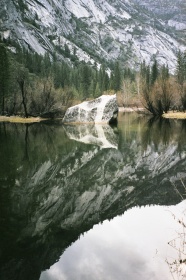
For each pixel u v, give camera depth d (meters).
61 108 50.38
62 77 108.06
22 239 6.92
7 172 12.89
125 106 82.06
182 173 13.05
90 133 28.12
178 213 8.48
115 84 107.88
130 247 6.53
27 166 14.01
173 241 6.70
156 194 10.31
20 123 41.97
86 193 10.43
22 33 166.88
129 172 13.30
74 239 6.96
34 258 6.09
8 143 21.78
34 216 8.27
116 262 5.89
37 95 48.75
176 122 37.38
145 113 57.03
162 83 48.44
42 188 10.80
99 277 5.31
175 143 20.47
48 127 35.47
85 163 14.88
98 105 40.03
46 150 18.50
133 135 25.69
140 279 5.21
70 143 21.56
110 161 15.34
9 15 166.25
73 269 5.67
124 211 8.80
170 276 5.29
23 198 9.70
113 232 7.36
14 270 5.68
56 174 12.75
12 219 8.05
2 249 6.50
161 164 14.62
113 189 10.93
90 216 8.37
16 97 49.84
